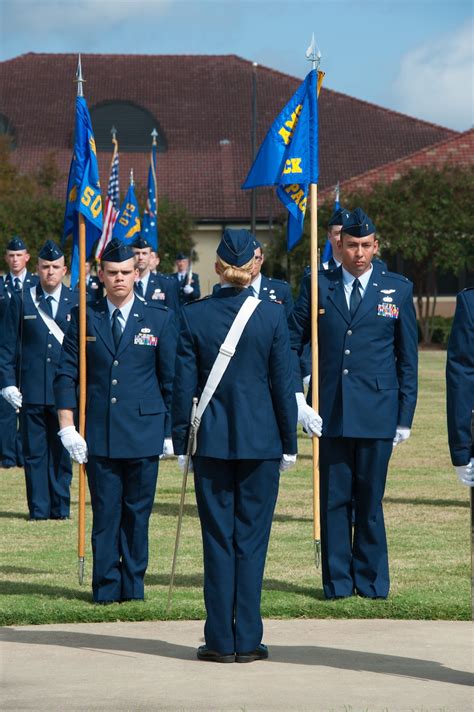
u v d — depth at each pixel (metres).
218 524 12.73
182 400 12.91
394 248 85.19
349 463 15.71
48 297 23.30
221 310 12.89
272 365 12.91
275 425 12.95
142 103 109.25
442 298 94.00
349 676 11.91
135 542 15.60
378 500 15.66
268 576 17.12
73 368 15.95
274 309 12.96
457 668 12.19
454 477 27.33
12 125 107.44
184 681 11.77
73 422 15.96
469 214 85.44
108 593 15.46
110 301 16.09
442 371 61.25
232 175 102.19
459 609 14.76
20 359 23.06
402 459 30.42
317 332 16.11
